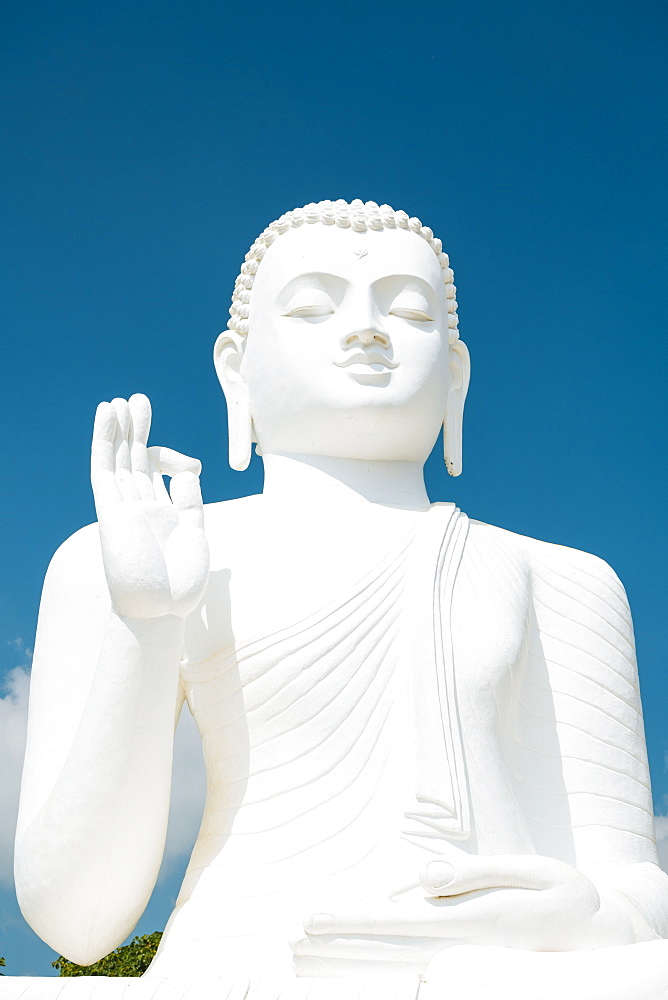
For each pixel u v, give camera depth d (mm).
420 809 5059
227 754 5395
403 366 6016
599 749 5891
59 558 5832
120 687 4891
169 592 4879
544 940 4500
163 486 5434
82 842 4961
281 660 5355
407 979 4309
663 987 4016
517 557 6105
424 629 5438
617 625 6219
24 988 4516
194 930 4988
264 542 5797
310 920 4508
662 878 5398
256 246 6387
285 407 6109
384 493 6160
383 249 6102
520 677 5711
